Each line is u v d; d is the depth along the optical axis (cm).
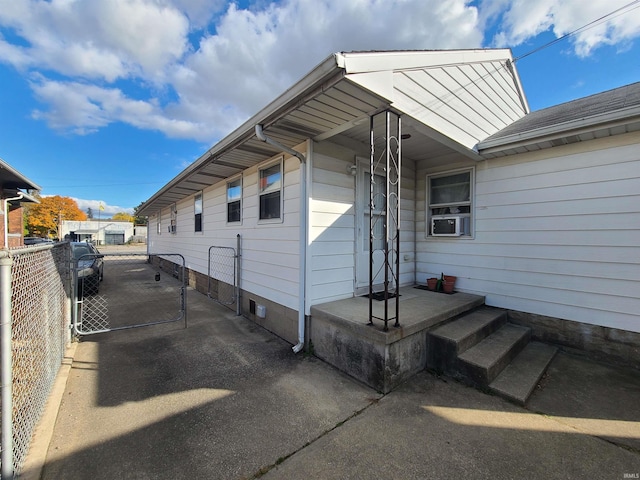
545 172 372
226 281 601
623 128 304
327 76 224
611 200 325
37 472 170
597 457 187
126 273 1104
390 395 262
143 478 169
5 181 730
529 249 385
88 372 308
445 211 479
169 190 766
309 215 357
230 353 361
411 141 400
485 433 210
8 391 148
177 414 234
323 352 339
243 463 182
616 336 322
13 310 183
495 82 449
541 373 290
